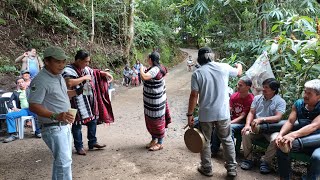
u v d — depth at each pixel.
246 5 5.72
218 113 2.89
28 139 4.53
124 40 13.48
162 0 17.38
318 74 3.80
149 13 17.64
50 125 2.35
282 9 5.14
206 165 3.11
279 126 3.21
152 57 3.69
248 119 3.46
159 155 3.73
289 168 2.77
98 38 12.73
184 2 6.10
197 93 2.91
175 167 3.36
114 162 3.51
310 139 2.70
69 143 2.45
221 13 6.11
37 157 3.74
